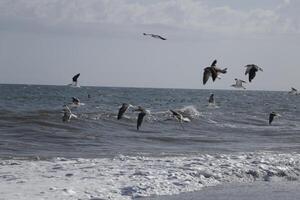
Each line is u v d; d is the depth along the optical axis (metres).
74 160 20.97
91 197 14.41
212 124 45.22
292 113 67.00
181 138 33.62
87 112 46.78
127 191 15.29
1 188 14.96
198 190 16.08
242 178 18.16
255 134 38.91
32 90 135.88
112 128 37.59
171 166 19.22
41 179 16.45
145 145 29.72
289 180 18.45
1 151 24.64
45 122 36.09
